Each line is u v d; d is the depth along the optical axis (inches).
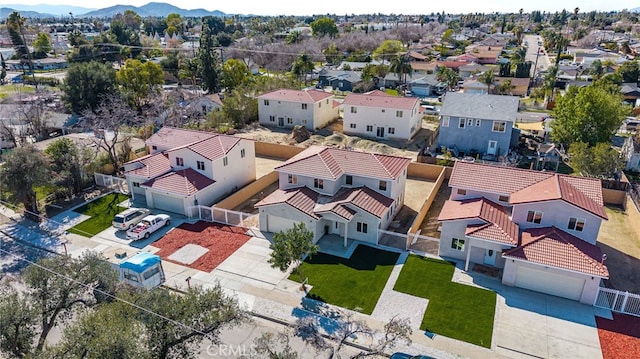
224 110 2721.5
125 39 5777.6
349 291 1117.1
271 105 2733.8
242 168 1787.6
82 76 2871.6
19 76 4621.1
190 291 849.5
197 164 1625.2
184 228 1454.2
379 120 2524.6
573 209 1145.4
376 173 1441.9
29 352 746.2
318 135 2568.9
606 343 942.4
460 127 2245.3
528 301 1080.8
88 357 702.5
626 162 2117.4
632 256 1314.0
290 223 1374.3
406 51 5905.5
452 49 7258.9
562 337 959.6
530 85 4443.9
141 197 1690.5
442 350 920.3
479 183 1333.7
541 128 2404.0
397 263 1242.6
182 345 788.0
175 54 5073.8
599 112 2057.1
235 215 1480.1
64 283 861.8
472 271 1202.0
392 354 901.2
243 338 951.0
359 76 4345.5
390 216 1488.7
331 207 1332.4
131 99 3075.8
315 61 5743.1
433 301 1075.3
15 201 1508.4
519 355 908.6
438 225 1491.1
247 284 1148.5
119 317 748.0
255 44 6289.4
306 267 1226.6
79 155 1772.9
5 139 2278.5
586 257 1069.1
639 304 1030.4
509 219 1234.0
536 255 1089.4
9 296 824.3
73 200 1669.5
